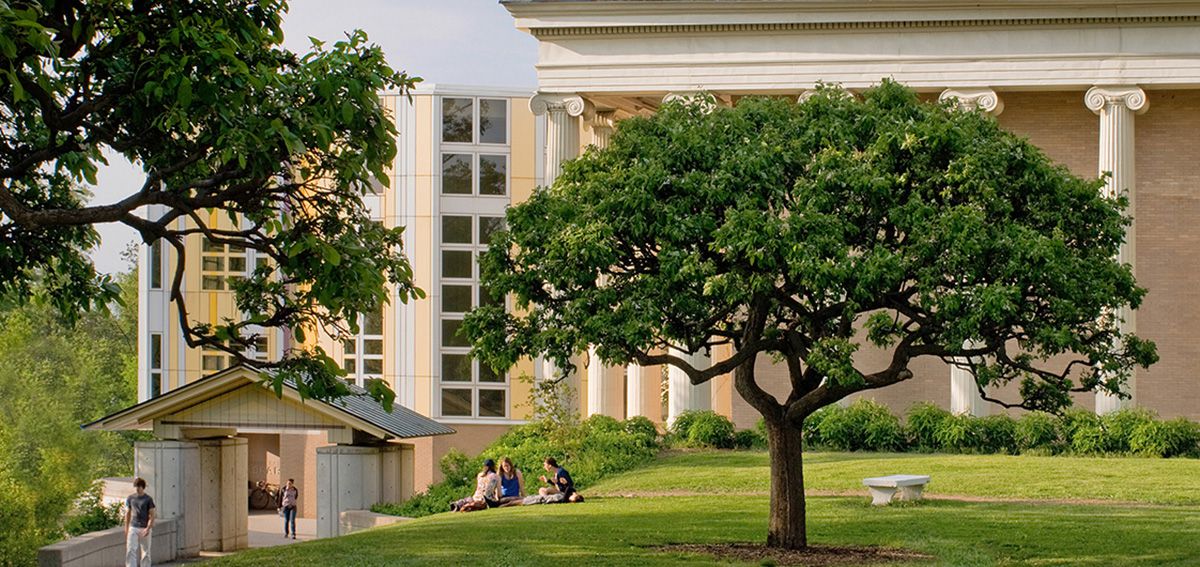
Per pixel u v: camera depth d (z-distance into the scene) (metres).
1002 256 19.20
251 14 18.17
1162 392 41.22
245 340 18.25
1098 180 20.73
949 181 19.61
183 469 33.72
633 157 20.95
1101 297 19.53
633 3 40.72
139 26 16.59
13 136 19.17
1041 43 39.69
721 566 20.27
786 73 40.59
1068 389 20.84
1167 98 41.38
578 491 32.66
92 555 29.55
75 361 48.00
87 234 20.83
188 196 17.70
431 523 27.47
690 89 40.88
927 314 20.00
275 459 56.16
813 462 35.22
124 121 17.91
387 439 34.38
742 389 21.98
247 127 16.08
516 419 50.00
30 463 32.94
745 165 19.75
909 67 40.12
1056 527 24.12
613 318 19.66
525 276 20.48
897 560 20.75
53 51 14.55
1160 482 30.16
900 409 42.59
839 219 19.56
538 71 41.69
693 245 20.00
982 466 33.03
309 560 22.47
